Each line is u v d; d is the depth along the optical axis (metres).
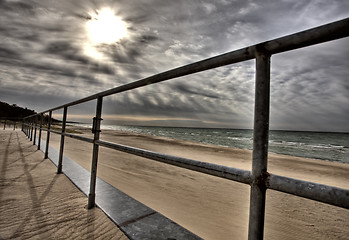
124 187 3.22
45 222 1.33
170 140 22.77
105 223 1.34
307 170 8.27
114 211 1.49
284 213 2.88
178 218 2.26
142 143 16.23
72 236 1.18
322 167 9.19
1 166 2.72
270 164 9.43
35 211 1.48
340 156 17.17
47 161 3.22
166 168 4.93
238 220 2.35
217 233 2.00
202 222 2.21
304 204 3.25
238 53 0.71
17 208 1.52
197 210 2.54
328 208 3.12
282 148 22.44
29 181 2.16
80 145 8.65
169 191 3.21
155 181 3.75
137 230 1.23
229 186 3.78
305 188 0.52
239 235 1.99
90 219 1.39
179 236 1.18
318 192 0.50
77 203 1.65
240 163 8.71
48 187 2.00
